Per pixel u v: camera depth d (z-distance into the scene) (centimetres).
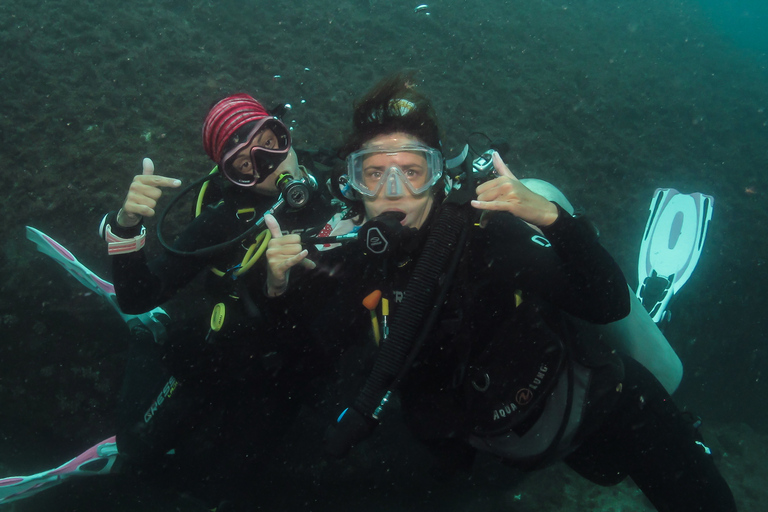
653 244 198
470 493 223
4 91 216
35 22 238
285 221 132
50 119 210
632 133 328
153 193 109
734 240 304
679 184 305
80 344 198
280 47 285
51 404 197
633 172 298
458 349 97
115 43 241
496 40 367
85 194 196
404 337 89
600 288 90
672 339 289
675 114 356
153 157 208
